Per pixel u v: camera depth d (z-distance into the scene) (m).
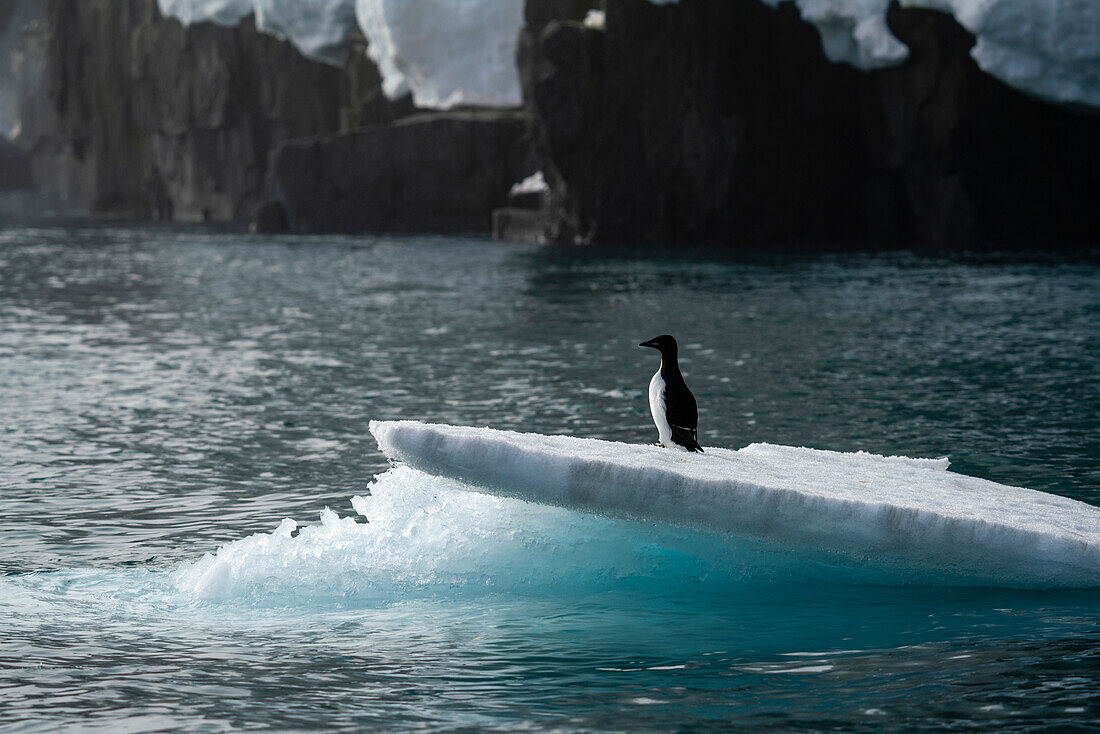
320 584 13.74
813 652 11.98
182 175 109.38
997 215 70.62
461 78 89.94
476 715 10.49
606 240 73.69
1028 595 13.77
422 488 15.14
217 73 103.56
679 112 71.69
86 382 28.88
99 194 118.81
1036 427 23.30
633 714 10.49
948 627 12.72
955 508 14.36
